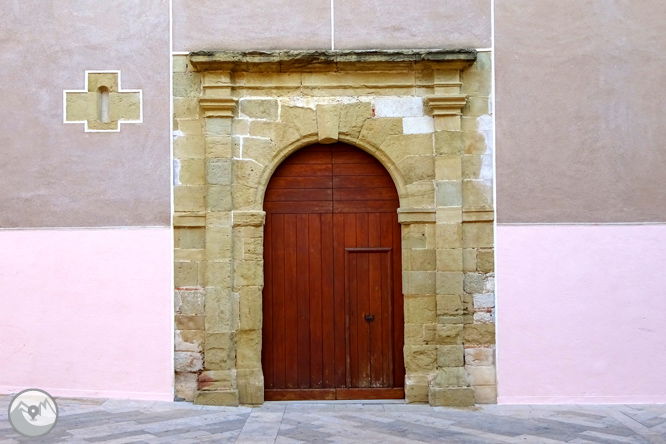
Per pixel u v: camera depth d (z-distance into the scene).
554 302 9.13
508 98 9.25
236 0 9.29
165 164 9.20
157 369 9.10
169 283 9.12
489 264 9.17
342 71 9.24
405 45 9.27
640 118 9.23
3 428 7.73
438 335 9.08
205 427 7.95
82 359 9.12
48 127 9.24
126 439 7.39
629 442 7.45
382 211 9.49
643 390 9.08
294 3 9.30
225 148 9.12
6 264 9.20
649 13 9.27
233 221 9.15
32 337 9.15
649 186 9.19
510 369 9.11
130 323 9.12
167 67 9.25
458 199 9.13
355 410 8.87
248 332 9.12
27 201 9.21
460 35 9.30
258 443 7.36
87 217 9.19
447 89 9.17
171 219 9.16
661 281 9.14
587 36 9.26
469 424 8.16
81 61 9.27
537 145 9.22
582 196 9.19
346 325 9.45
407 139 9.24
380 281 9.47
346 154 9.53
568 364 9.10
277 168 9.50
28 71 9.28
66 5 9.31
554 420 8.34
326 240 9.48
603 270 9.14
